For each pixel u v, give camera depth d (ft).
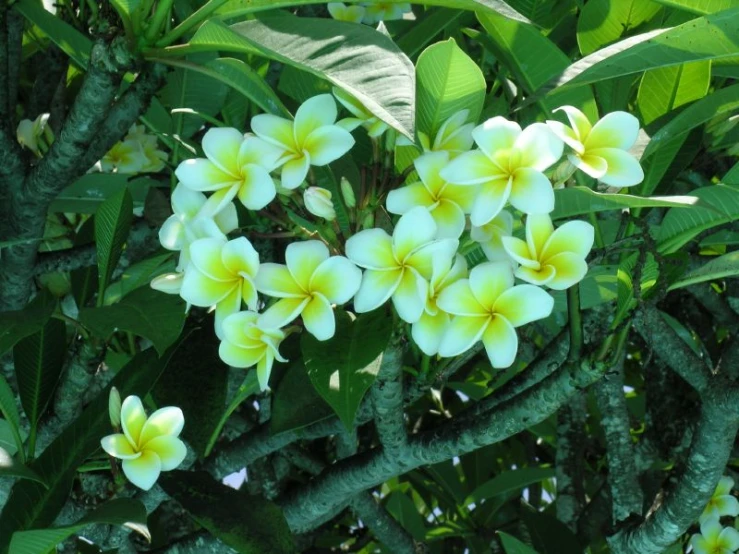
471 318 3.70
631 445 5.07
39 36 5.87
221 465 4.95
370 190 3.83
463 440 4.51
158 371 4.47
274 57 3.67
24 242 4.66
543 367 4.86
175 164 4.78
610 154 3.72
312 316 3.69
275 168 3.82
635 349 7.34
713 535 5.17
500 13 3.68
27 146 5.17
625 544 4.74
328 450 7.06
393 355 4.12
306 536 6.71
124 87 5.03
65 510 4.65
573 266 3.69
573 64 3.85
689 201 3.61
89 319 4.06
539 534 5.32
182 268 3.92
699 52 3.79
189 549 4.79
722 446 4.41
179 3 4.74
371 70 3.55
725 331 7.09
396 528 5.43
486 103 4.89
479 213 3.62
